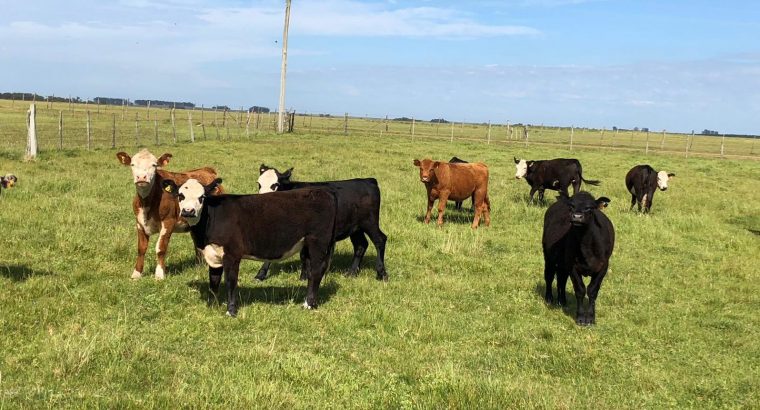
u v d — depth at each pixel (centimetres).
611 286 1038
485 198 1490
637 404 582
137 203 860
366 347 683
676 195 2158
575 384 626
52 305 719
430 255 1150
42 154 2100
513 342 740
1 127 3694
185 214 718
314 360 600
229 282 751
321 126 6744
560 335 778
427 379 572
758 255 1325
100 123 4609
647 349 750
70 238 1013
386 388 561
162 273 888
